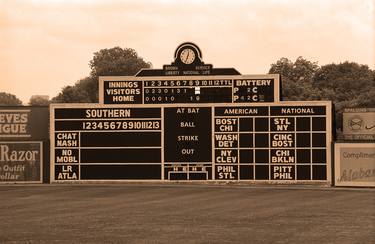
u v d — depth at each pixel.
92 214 27.25
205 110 41.81
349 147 40.72
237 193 36.81
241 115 41.53
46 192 37.84
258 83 41.53
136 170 42.06
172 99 41.97
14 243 19.64
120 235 21.23
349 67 117.19
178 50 42.31
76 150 42.31
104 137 42.19
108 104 42.19
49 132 43.84
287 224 23.91
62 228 22.95
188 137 41.88
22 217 26.25
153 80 42.09
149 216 26.50
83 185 42.00
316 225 23.58
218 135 41.69
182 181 41.84
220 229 22.59
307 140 41.06
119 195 35.94
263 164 41.44
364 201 32.44
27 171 43.00
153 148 41.97
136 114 42.06
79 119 42.25
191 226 23.41
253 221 24.77
